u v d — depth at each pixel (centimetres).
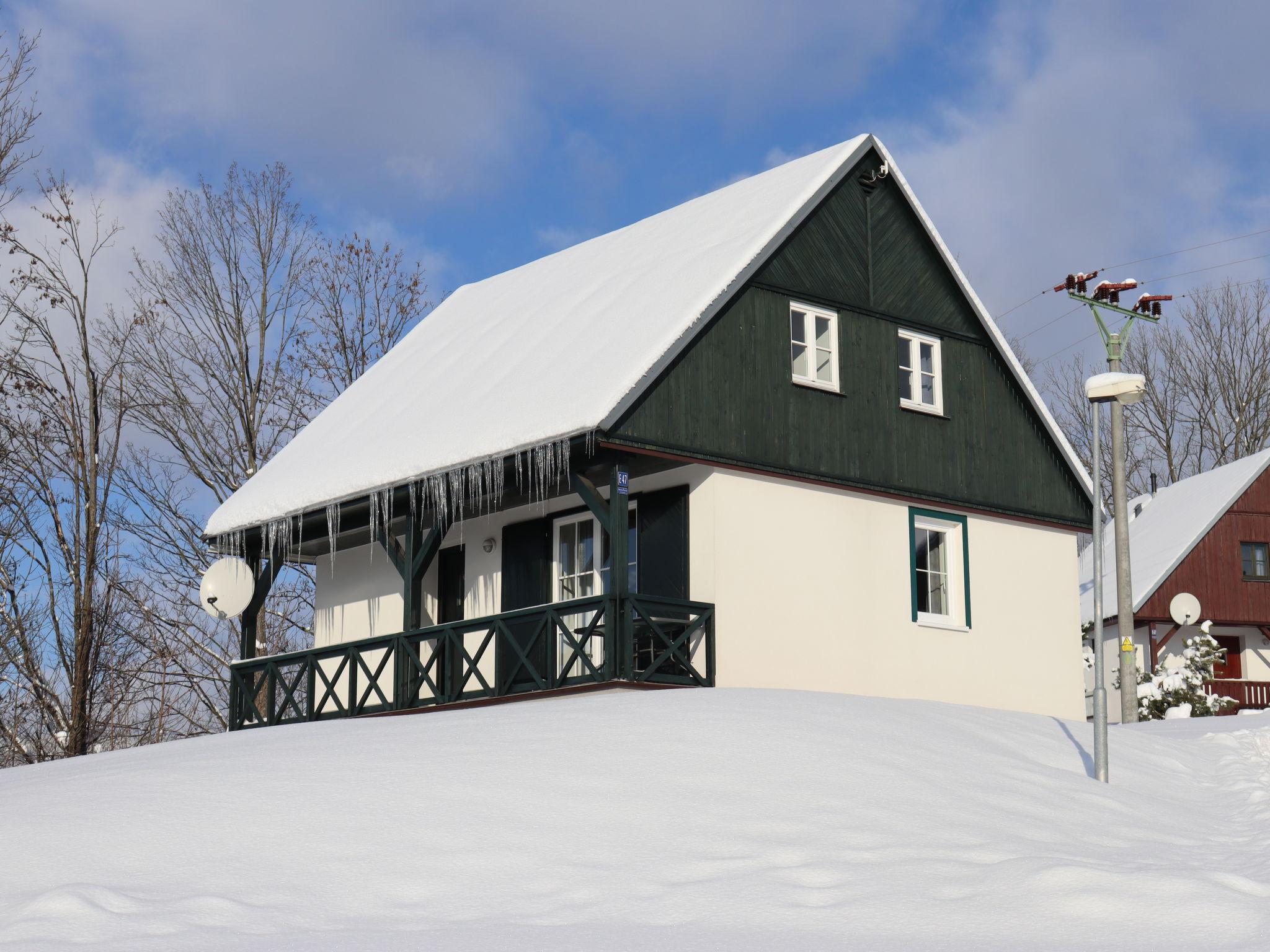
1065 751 1140
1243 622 3472
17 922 602
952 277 1898
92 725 2680
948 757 990
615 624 1470
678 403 1564
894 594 1741
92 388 2605
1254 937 591
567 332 1811
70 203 2606
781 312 1698
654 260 1869
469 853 716
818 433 1700
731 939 596
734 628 1577
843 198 1806
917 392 1838
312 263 3106
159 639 2859
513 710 1130
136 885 657
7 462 2595
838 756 934
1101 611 1076
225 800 789
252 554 2094
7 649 2569
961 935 604
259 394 3005
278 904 642
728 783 856
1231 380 4169
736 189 1997
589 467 1559
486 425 1644
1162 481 4250
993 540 1870
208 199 3009
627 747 929
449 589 1956
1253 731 1405
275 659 1934
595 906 651
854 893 664
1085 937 601
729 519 1598
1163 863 755
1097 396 1113
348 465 1859
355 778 839
